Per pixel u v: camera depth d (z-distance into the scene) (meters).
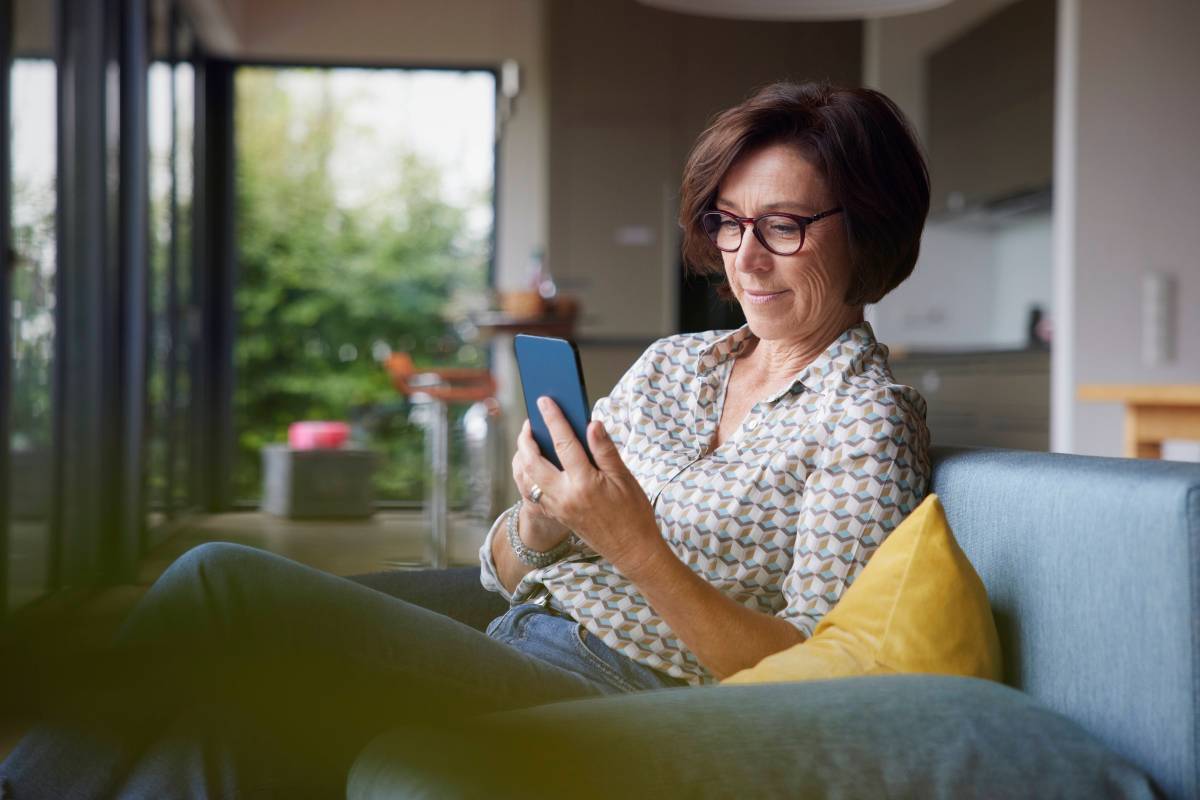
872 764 0.90
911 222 1.43
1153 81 5.18
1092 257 5.16
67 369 4.88
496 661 1.29
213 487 8.56
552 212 8.29
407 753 0.94
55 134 4.60
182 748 1.17
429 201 14.62
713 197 1.48
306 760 1.20
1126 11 5.16
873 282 1.44
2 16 3.87
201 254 8.18
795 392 1.44
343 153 14.55
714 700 0.96
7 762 1.18
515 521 1.56
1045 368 5.39
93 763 1.17
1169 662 0.94
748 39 8.28
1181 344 5.18
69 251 4.93
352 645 1.23
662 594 1.23
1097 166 5.18
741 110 1.45
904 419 1.34
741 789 0.88
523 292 6.36
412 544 6.68
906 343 7.93
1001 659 1.13
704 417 1.55
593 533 1.24
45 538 4.55
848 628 1.12
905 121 1.44
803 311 1.44
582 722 0.93
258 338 14.27
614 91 8.28
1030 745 0.93
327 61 8.78
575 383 1.24
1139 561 0.98
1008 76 6.52
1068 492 1.09
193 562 1.23
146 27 5.57
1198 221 5.17
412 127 14.62
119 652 1.19
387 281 14.52
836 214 1.41
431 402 6.61
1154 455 3.55
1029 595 1.13
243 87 14.45
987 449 1.37
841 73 8.27
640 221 8.30
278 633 1.21
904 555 1.12
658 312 8.30
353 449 8.32
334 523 7.84
